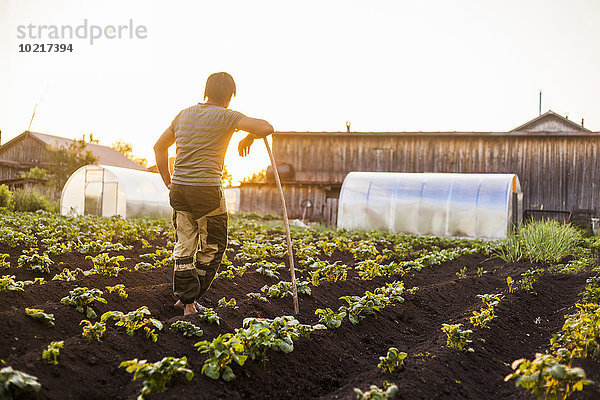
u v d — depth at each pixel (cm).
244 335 344
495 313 572
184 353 371
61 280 575
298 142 2888
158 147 465
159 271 674
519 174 2619
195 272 452
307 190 2812
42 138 4328
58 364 320
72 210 2317
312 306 561
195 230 453
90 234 1102
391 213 1978
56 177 3139
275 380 359
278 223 2191
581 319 416
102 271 602
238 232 1334
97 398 311
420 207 1955
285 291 560
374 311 526
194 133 438
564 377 297
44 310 421
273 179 2831
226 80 451
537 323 601
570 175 2555
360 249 972
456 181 1980
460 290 719
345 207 2038
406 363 395
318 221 2777
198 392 312
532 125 4366
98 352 344
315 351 411
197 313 451
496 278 880
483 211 1883
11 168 4112
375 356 449
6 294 470
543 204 2577
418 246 1397
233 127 439
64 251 792
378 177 2073
